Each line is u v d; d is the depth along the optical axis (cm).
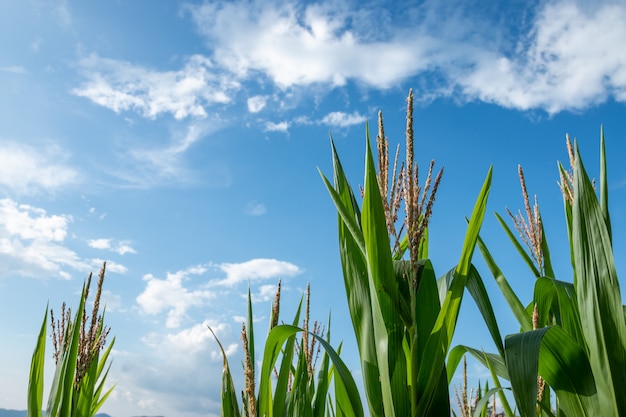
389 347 117
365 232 120
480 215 120
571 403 122
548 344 121
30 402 174
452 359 142
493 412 155
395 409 115
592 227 120
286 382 139
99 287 175
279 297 143
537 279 141
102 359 201
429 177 117
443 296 131
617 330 114
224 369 137
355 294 128
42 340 179
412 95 118
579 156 124
